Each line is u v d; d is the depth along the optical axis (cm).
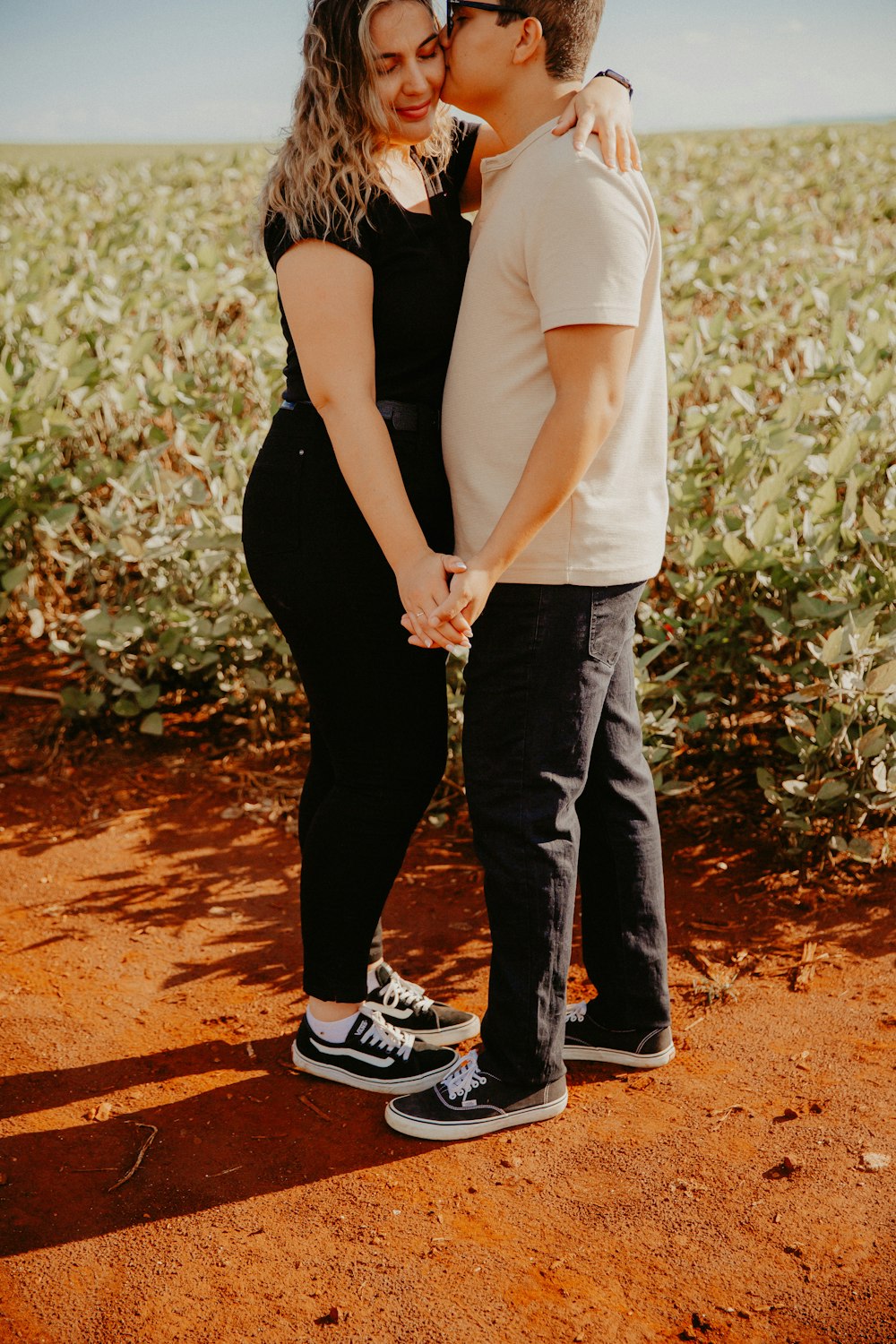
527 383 175
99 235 699
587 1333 164
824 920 268
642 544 188
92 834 320
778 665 307
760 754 334
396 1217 187
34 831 321
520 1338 164
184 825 323
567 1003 244
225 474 368
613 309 159
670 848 301
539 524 170
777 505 315
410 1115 205
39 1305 172
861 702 275
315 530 190
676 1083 218
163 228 694
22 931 275
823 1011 236
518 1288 172
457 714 313
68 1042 234
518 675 185
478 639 188
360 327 174
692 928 268
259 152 1309
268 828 321
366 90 168
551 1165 198
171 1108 214
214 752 363
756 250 630
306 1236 184
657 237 179
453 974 256
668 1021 222
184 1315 170
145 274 555
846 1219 182
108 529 360
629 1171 195
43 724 377
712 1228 182
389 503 175
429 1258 178
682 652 329
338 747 206
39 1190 194
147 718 357
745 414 381
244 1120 211
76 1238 184
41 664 422
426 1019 232
